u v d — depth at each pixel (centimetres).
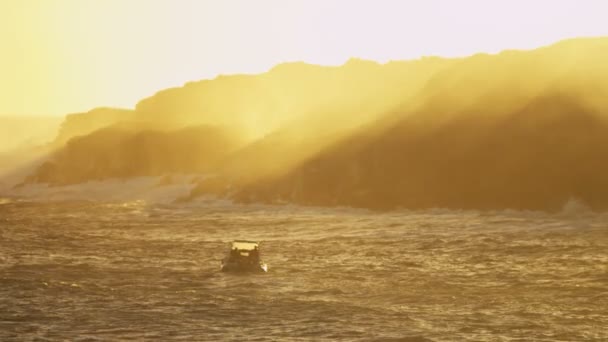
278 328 11088
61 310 12100
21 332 10762
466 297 13338
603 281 14550
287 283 14725
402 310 12262
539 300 13025
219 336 10631
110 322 11381
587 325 11312
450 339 10525
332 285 14500
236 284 14562
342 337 10600
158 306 12469
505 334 10812
